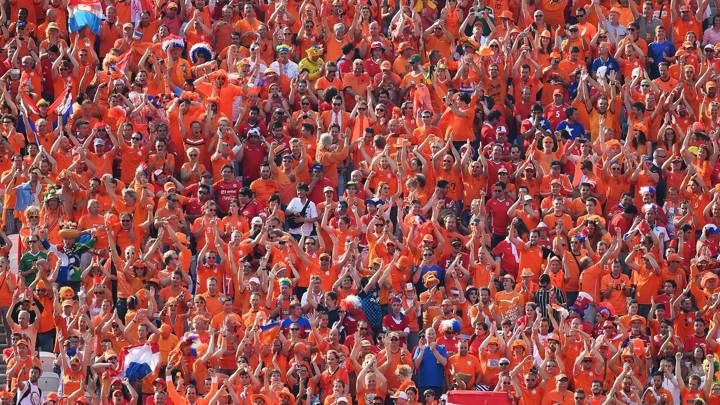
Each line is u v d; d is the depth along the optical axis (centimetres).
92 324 10881
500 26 13875
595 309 11600
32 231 11594
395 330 11288
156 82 13175
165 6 13812
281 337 10869
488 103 13162
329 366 10781
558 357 11038
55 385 10881
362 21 13775
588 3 14250
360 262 11688
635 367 11169
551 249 11925
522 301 11500
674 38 14150
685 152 12756
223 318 11088
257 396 10531
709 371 11062
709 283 11775
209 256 11488
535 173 12475
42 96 13112
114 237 11681
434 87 13300
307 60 13388
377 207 11988
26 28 13325
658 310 11575
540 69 13462
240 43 13700
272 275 11238
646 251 11838
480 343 11125
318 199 12331
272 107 12962
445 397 10825
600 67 13375
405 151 12412
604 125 13138
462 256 11738
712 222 12400
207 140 12644
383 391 10806
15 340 10619
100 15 13550
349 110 13238
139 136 12331
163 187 12138
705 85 13438
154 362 10756
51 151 12244
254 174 12588
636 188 12612
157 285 11275
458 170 12475
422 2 14038
